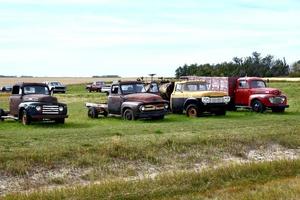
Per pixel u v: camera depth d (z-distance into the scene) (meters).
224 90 29.03
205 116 25.91
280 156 15.18
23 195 9.79
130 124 21.55
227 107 27.91
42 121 23.38
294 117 24.38
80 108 32.78
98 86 64.69
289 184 10.66
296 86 48.97
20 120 22.81
